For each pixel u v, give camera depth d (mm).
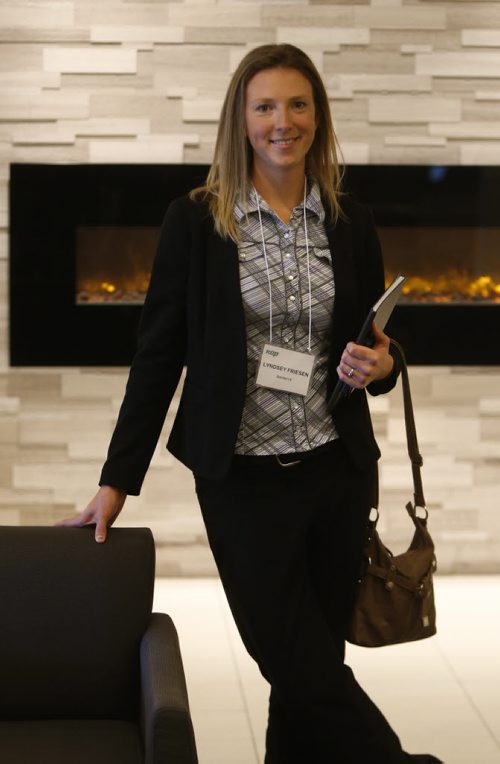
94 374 5789
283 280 2832
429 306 5773
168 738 2240
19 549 2717
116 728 2619
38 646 2660
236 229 2846
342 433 2906
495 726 4094
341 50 5691
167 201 5676
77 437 5812
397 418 5879
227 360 2814
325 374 2906
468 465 5918
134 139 5695
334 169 3010
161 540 5891
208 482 2928
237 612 3000
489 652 4879
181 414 2977
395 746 2900
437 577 5953
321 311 2861
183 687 2369
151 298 2934
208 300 2832
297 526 2881
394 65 5715
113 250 5707
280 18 5664
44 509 5844
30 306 5688
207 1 5648
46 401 5789
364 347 2730
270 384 2822
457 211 5746
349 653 4859
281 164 2820
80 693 2676
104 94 5672
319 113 2939
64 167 5641
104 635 2680
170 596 5598
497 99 5754
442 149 5762
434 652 4879
